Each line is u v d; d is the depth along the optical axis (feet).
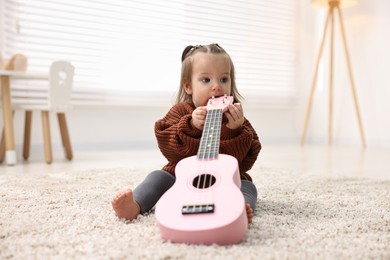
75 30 9.45
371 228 2.80
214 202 2.44
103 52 9.78
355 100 10.55
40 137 8.96
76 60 9.48
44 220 2.92
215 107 3.26
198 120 3.22
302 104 12.67
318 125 12.24
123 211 2.93
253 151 3.49
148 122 10.36
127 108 10.06
